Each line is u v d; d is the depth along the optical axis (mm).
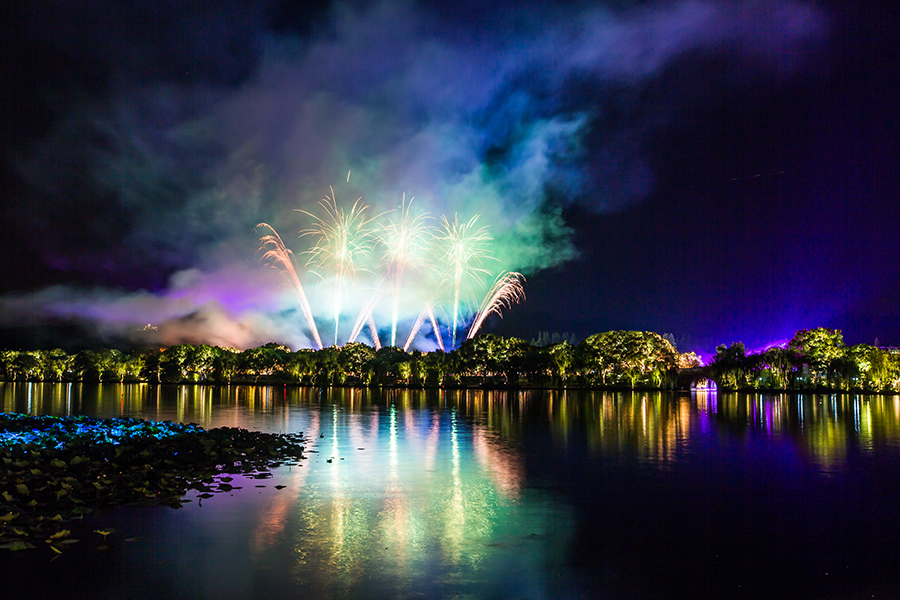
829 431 46969
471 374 173875
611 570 14922
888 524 19016
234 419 56812
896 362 132750
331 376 172000
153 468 27031
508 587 13773
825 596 13352
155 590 13430
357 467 29172
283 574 14500
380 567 15039
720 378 145875
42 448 28734
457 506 21281
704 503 21734
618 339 158125
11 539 16906
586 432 45750
